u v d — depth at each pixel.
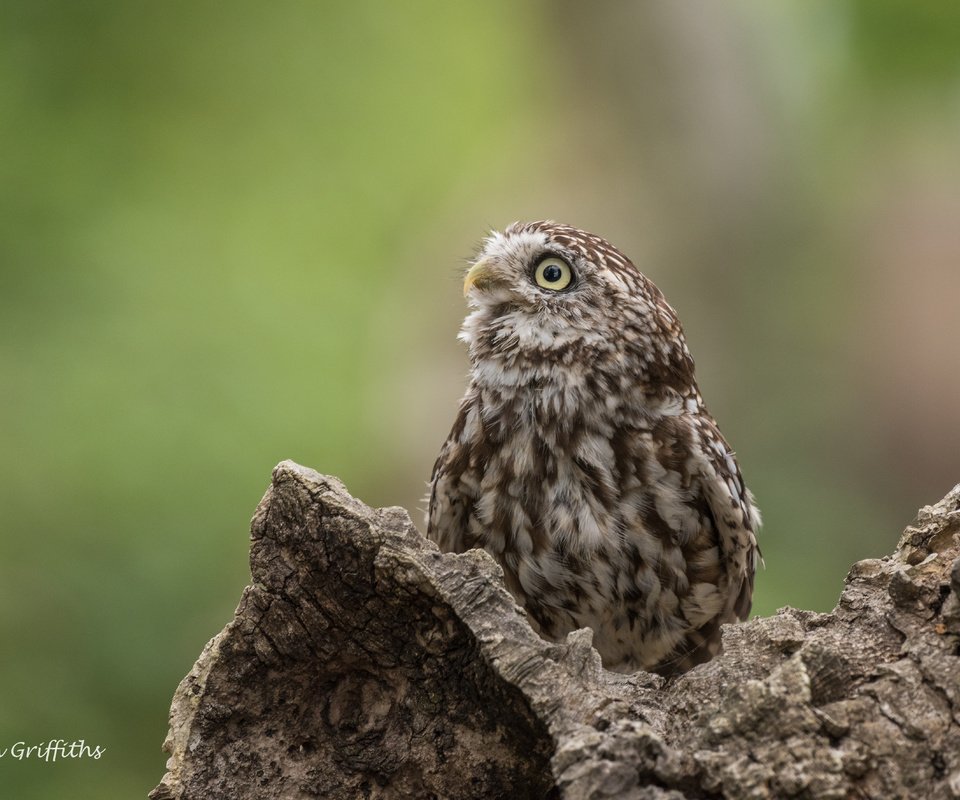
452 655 4.21
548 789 4.15
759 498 14.69
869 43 13.91
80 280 15.64
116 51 17.08
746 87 17.34
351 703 4.39
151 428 14.16
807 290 16.86
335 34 18.47
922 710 3.75
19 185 16.05
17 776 10.38
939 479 15.51
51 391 14.36
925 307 16.50
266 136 17.73
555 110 18.23
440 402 15.66
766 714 3.71
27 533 12.64
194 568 12.67
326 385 15.64
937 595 4.03
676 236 16.97
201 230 16.70
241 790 4.36
